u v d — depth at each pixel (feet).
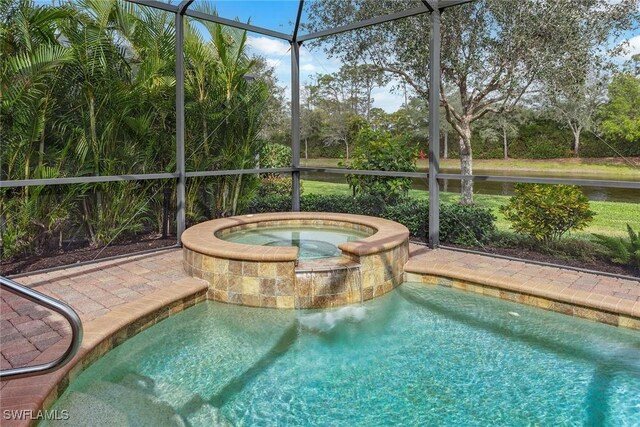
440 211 20.17
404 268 16.48
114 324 11.10
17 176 16.57
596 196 17.08
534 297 13.91
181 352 11.23
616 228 15.78
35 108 16.43
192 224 23.13
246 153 24.45
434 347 11.55
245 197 25.34
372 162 23.00
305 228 21.30
